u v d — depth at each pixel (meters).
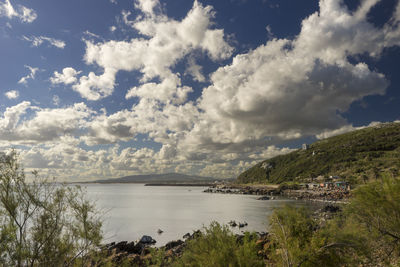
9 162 6.70
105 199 145.38
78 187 7.80
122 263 18.84
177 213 80.31
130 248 33.78
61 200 7.27
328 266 8.85
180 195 199.62
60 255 7.04
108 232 49.44
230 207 97.38
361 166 158.12
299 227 9.65
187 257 10.15
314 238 9.19
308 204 98.50
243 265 8.56
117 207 100.31
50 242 6.82
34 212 6.88
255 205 104.38
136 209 92.44
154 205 110.19
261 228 49.16
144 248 32.59
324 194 132.12
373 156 173.38
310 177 187.12
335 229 9.63
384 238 10.72
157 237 45.75
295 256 8.98
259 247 11.91
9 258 6.16
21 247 6.37
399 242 10.33
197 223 60.31
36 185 6.97
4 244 6.06
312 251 8.98
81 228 7.56
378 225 10.48
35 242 6.64
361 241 9.34
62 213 7.29
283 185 180.62
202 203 119.38
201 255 9.38
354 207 10.99
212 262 8.70
